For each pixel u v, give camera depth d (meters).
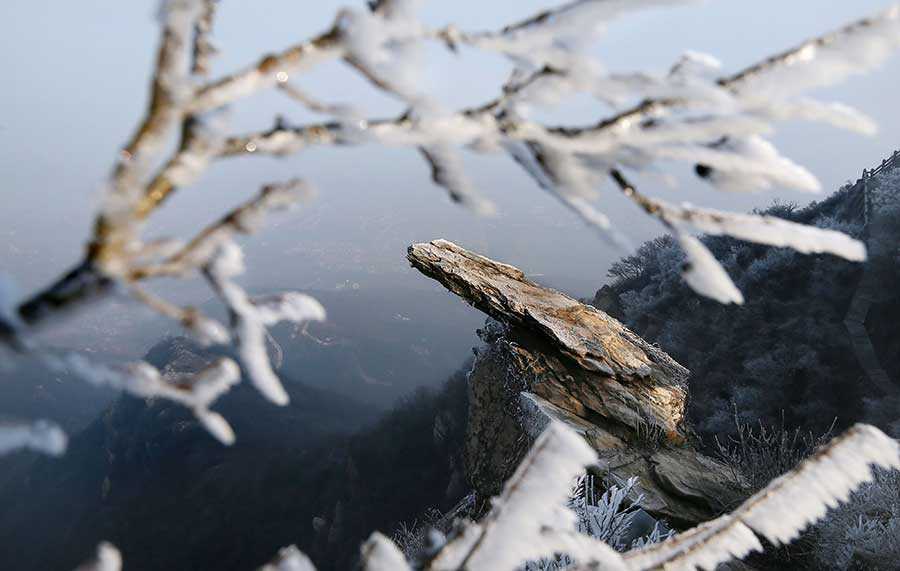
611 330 7.66
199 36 0.56
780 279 18.94
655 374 7.31
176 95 0.52
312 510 43.38
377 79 0.58
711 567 0.92
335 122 0.59
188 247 0.55
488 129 0.63
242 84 0.55
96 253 0.51
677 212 0.67
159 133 0.51
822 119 0.62
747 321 18.33
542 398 7.40
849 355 15.52
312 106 0.59
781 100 0.62
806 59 0.60
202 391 0.62
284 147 0.58
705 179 0.70
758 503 0.93
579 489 4.51
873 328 15.84
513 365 7.88
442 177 0.64
